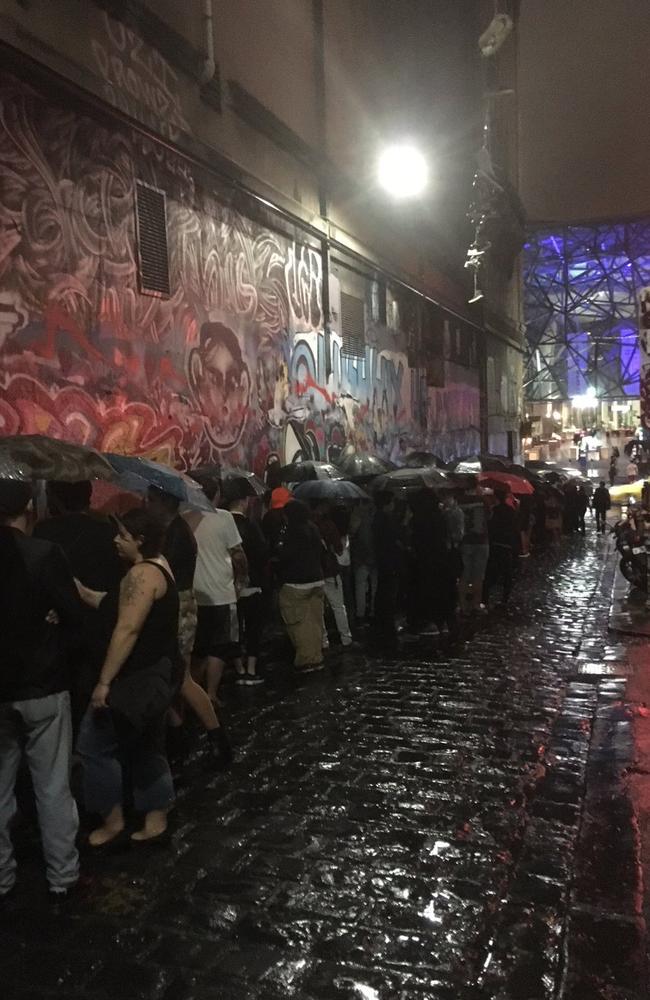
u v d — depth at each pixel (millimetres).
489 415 24828
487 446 24375
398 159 14227
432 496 9688
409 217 16844
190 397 8766
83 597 4473
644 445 48219
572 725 6352
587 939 3465
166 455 8312
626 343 51312
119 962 3334
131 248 7777
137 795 4352
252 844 4363
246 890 3891
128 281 7723
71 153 6996
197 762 5562
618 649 9023
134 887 3928
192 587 5227
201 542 6164
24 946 3453
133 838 4367
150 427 8047
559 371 52375
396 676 7824
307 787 5129
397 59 15930
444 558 9664
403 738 6039
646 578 12031
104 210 7410
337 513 9664
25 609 3602
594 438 50656
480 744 5918
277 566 7941
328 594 9055
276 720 6465
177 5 8594
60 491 4770
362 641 9438
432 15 18297
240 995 3115
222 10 9586
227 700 7020
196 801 4922
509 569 11703
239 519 7371
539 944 3432
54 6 6793
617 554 18547
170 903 3781
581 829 4539
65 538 4652
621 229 48812
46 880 4016
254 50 10383
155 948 3428
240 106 9867
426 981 3189
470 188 22062
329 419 12750
